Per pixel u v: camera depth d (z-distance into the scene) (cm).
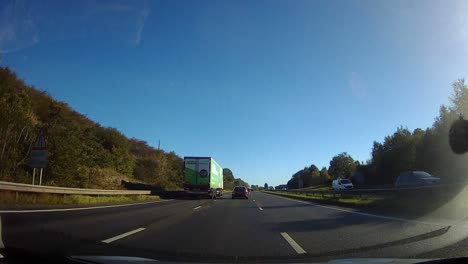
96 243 1046
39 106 4306
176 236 1228
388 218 1789
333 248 1020
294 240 1163
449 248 986
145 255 906
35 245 970
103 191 3441
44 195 2444
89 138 5381
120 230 1332
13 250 829
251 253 954
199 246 1048
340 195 3928
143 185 5606
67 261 732
